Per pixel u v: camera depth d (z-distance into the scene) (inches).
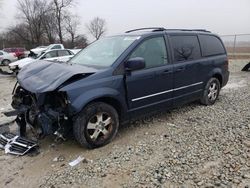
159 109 212.8
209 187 130.0
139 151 170.7
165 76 209.3
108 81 176.6
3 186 143.9
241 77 458.9
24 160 168.6
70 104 160.2
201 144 173.6
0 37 2596.0
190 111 244.8
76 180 143.8
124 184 137.6
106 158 164.4
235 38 1030.4
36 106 173.2
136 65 180.2
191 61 233.1
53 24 2443.4
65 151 176.4
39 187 140.9
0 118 248.2
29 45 2536.9
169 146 174.9
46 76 176.7
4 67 982.4
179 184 134.1
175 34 225.1
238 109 245.0
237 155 156.5
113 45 206.4
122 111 187.8
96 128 174.9
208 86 255.1
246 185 129.3
